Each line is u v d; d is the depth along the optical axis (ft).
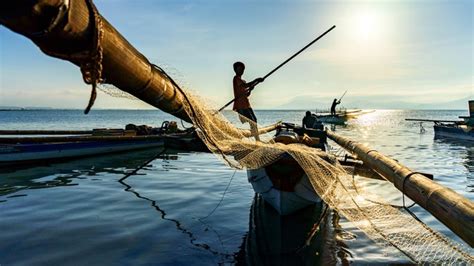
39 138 43.39
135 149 69.41
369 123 211.82
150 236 21.65
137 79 8.59
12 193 33.04
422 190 12.80
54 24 5.31
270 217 25.62
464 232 9.75
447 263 16.89
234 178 41.16
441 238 19.34
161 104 11.05
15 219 24.84
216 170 47.03
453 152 67.46
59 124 210.59
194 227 23.43
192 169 47.88
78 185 36.91
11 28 5.25
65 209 27.50
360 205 22.63
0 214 26.05
